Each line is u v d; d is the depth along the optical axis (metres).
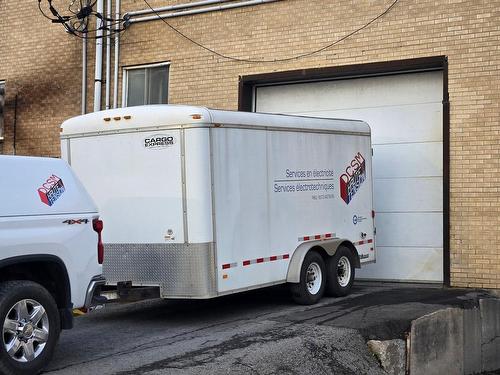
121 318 8.67
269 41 12.29
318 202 9.45
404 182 11.60
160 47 13.30
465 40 10.69
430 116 11.41
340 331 7.39
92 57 14.05
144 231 8.07
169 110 7.89
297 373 6.41
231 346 6.68
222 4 12.69
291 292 9.08
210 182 7.77
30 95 14.72
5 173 5.57
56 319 5.79
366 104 11.94
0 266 5.32
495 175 10.40
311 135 9.41
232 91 12.59
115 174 8.29
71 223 6.05
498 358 10.01
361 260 10.31
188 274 7.77
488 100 10.48
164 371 5.74
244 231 8.18
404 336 7.94
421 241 11.45
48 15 14.55
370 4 11.46
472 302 9.50
